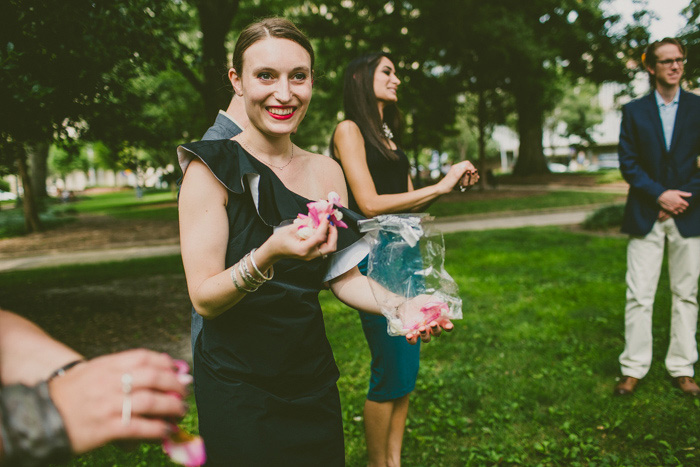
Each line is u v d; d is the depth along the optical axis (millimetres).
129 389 555
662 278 6301
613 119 58625
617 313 5117
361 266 2230
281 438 1389
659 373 3674
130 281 8562
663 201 3221
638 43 16938
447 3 15195
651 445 2883
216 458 1406
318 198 1591
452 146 61875
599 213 12250
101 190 75688
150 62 5148
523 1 17406
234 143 1474
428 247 1586
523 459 2801
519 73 19656
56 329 5805
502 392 3572
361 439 3088
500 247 9680
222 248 1377
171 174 7070
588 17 17766
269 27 1449
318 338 1493
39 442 518
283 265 1425
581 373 3834
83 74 4230
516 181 28844
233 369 1396
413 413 3406
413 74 15984
